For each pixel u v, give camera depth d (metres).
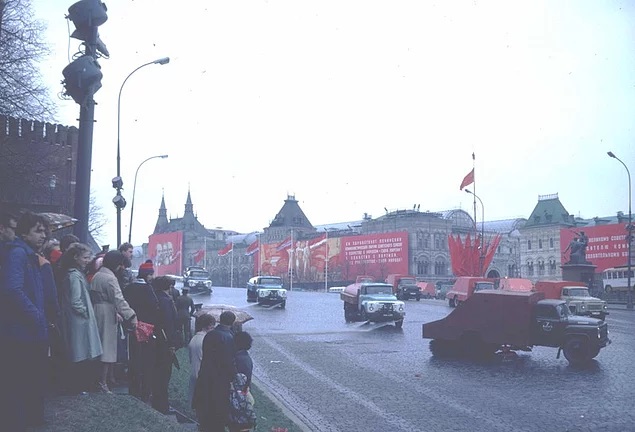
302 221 170.00
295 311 42.41
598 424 11.73
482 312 21.30
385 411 12.78
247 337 8.20
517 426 11.56
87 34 9.14
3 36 29.67
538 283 41.50
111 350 8.98
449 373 17.84
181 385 12.91
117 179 29.62
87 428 6.79
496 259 140.38
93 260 9.84
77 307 8.12
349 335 27.97
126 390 10.27
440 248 127.81
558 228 131.88
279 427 10.52
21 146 37.16
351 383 16.06
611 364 19.86
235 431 7.73
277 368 18.36
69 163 46.38
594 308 38.28
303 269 134.12
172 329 9.80
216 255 188.75
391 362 19.91
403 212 129.25
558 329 20.11
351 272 122.44
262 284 48.00
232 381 7.74
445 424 11.70
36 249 6.82
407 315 40.00
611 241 77.94
